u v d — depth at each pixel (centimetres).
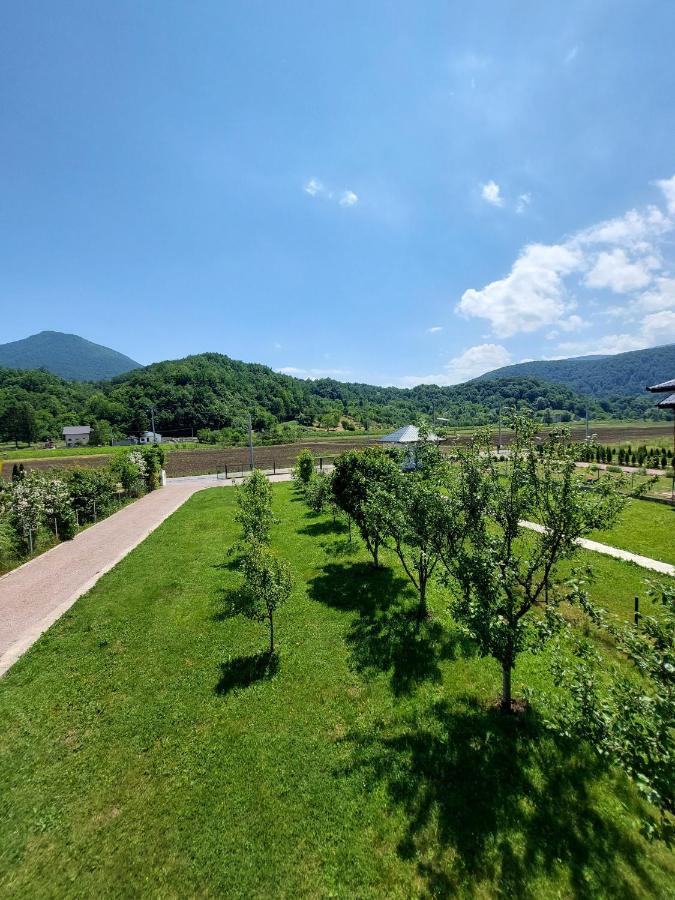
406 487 734
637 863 389
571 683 399
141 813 449
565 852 399
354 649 761
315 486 1833
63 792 478
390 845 411
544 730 554
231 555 1260
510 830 422
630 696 343
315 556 1266
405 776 489
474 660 719
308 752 529
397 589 1008
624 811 441
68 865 398
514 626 531
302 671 699
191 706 618
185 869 391
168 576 1123
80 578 1137
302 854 403
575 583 452
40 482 1515
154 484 2706
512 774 489
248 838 420
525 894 364
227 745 543
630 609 868
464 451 607
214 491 2533
